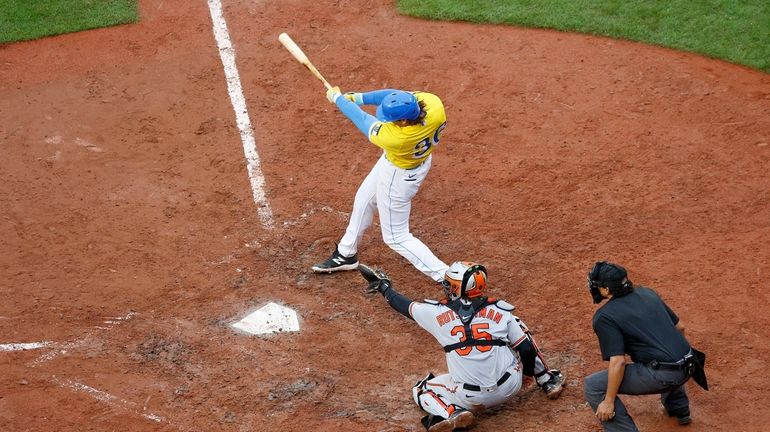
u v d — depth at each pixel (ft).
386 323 103.71
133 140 134.41
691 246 111.75
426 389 87.45
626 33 156.46
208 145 134.10
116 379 94.48
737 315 99.40
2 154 130.31
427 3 165.78
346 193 125.59
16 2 164.66
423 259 105.29
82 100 142.10
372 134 97.71
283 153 132.98
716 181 123.44
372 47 155.22
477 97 142.72
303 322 104.01
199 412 90.22
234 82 146.92
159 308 105.70
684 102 140.05
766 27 156.15
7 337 99.86
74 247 114.62
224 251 115.55
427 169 101.96
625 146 131.23
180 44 155.84
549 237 115.65
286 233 118.73
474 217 120.37
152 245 115.85
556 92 143.33
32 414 88.79
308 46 155.94
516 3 164.96
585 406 88.79
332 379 95.04
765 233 112.98
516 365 84.17
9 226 117.39
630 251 111.96
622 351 77.77
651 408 88.17
